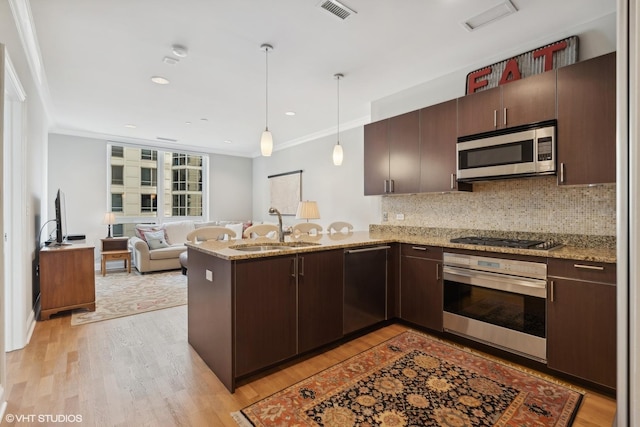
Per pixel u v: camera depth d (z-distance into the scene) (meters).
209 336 2.28
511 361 2.36
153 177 6.66
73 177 5.69
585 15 2.37
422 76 3.40
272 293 2.19
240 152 7.71
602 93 2.13
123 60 3.00
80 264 3.45
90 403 1.85
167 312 3.50
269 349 2.17
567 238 2.56
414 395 1.93
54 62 3.04
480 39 2.68
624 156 0.82
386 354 2.48
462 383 2.06
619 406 0.83
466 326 2.57
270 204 7.20
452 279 2.66
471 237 3.05
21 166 2.62
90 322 3.18
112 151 6.16
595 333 1.96
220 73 3.30
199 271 2.46
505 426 1.66
